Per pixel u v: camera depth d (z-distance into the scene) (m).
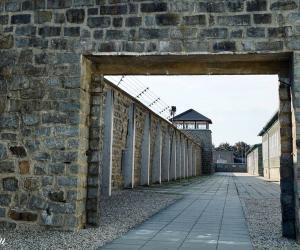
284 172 7.43
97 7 7.83
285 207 7.34
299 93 6.95
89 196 8.01
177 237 7.24
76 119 7.68
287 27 7.16
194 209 11.74
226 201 14.46
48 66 7.90
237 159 96.56
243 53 7.20
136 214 10.24
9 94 8.00
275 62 7.75
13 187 7.74
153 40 7.51
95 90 8.25
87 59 8.01
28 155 7.77
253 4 7.32
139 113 20.00
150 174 22.98
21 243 6.42
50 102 7.82
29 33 8.06
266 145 45.00
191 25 7.43
